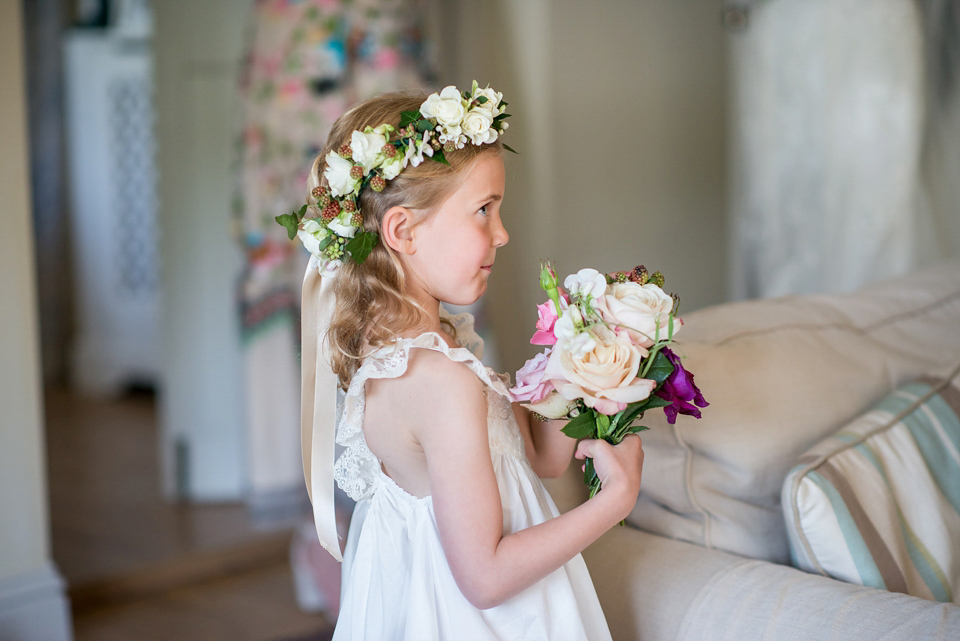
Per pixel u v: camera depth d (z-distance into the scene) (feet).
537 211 10.34
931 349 5.48
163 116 11.06
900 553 4.06
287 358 9.89
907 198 8.99
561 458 3.94
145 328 18.65
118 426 16.21
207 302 11.18
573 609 3.37
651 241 10.91
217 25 10.89
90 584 8.79
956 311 5.85
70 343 19.24
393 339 3.34
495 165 3.42
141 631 8.16
